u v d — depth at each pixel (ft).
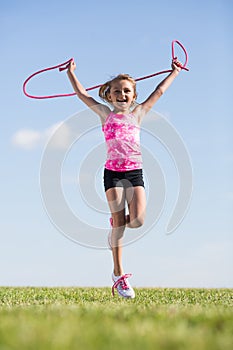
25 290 28.84
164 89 21.36
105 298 22.11
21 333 9.94
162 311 13.89
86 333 9.99
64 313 13.19
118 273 20.56
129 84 20.83
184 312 13.78
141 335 10.07
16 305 18.61
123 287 20.67
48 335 9.73
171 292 26.86
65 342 9.14
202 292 27.07
